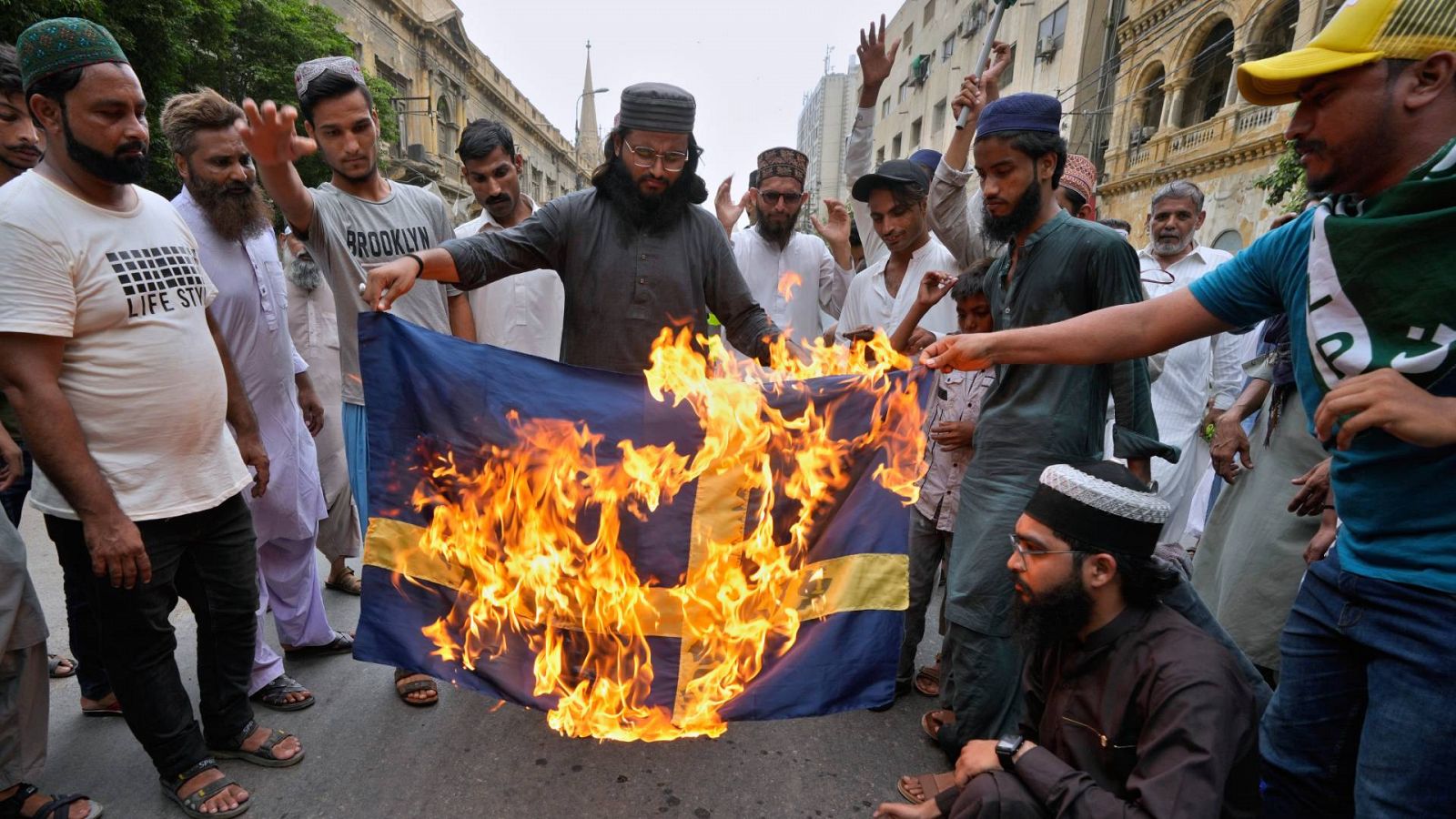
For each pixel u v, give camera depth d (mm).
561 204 2414
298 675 2941
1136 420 2143
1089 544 1562
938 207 3090
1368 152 1277
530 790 2307
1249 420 3797
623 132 2283
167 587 2102
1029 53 18922
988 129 2150
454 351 2268
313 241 2643
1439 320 1240
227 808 2139
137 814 2152
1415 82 1219
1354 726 1613
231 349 2588
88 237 1863
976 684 2264
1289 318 1563
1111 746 1562
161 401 1997
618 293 2418
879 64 3793
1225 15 13477
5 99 2398
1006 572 2188
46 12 8438
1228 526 2781
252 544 2352
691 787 2354
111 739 2486
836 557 2314
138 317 1952
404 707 2734
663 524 2316
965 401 2750
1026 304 2211
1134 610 1607
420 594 2273
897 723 2771
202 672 2328
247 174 2537
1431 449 1341
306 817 2158
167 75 10898
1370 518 1460
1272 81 1290
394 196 2836
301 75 2615
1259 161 12781
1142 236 15703
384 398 2236
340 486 3539
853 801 2328
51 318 1779
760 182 3900
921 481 2834
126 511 1967
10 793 2078
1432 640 1370
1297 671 1684
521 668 2291
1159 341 1768
